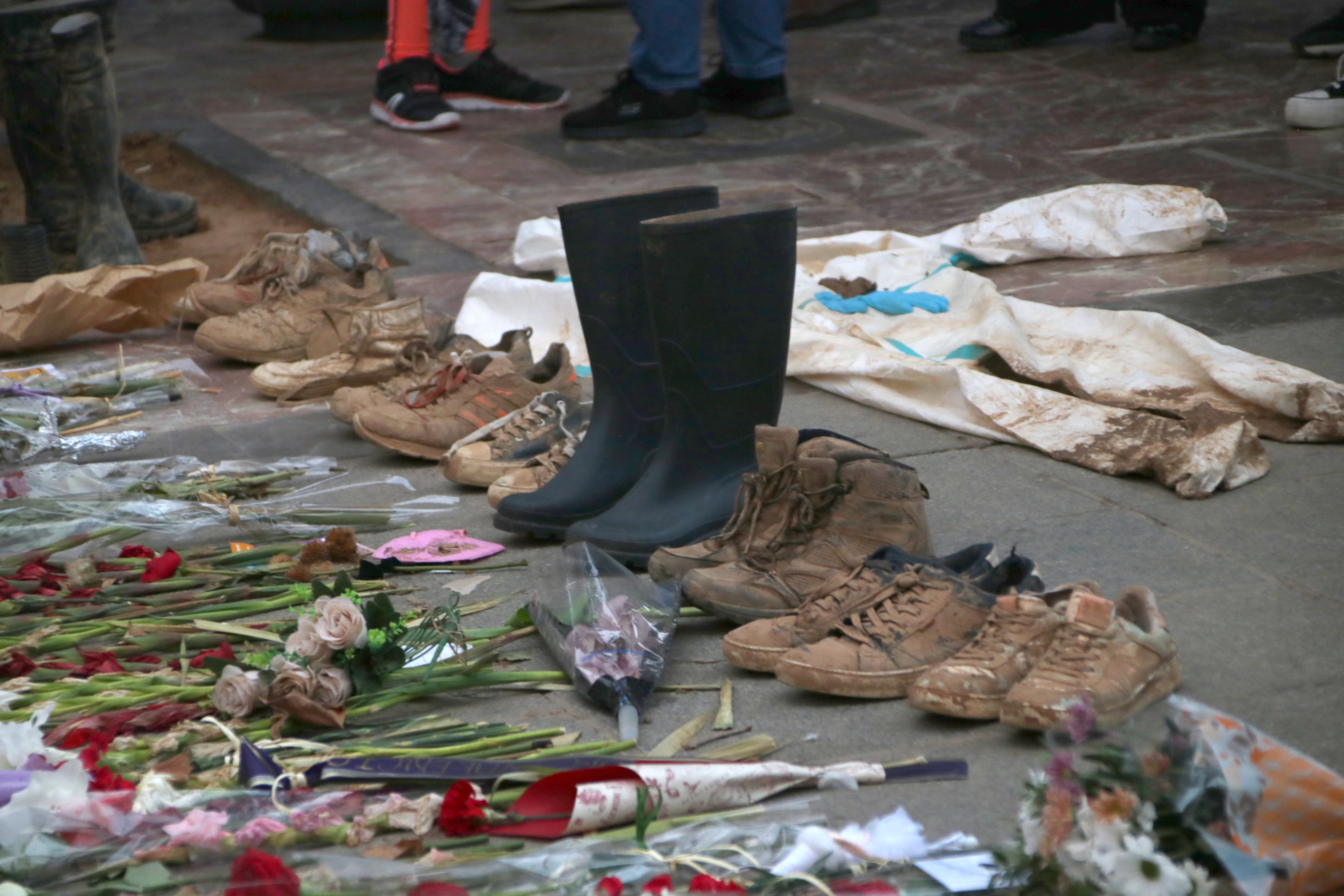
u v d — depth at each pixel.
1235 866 2.43
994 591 3.55
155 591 4.10
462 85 12.80
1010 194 9.15
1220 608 3.75
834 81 13.34
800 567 3.79
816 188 9.61
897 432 5.43
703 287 4.12
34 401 5.76
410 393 5.42
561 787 2.88
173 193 9.97
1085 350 5.93
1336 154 9.59
